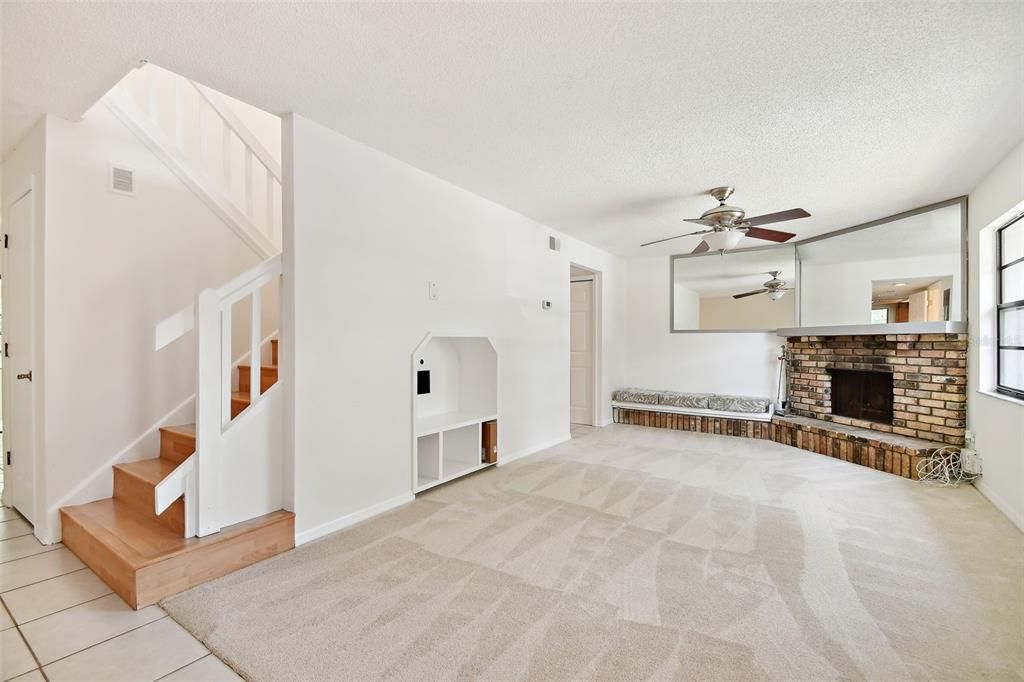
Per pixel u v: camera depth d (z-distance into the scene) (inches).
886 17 67.2
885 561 93.7
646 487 140.3
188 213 121.6
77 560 93.0
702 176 133.6
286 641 68.4
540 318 188.2
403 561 93.0
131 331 111.9
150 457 115.1
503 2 65.1
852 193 147.3
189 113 147.8
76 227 103.0
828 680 60.9
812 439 185.9
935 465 147.9
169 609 76.0
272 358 143.4
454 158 122.2
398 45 75.5
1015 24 68.3
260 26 70.5
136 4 65.2
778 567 91.3
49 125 99.0
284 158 99.8
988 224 132.4
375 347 117.8
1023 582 85.6
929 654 65.8
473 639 69.1
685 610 76.6
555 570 89.7
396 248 123.3
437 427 138.9
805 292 209.9
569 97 91.6
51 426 100.1
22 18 67.8
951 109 94.1
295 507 100.0
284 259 100.8
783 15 67.2
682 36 72.5
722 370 237.3
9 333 117.0
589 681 60.6
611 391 250.1
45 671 62.1
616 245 227.0
